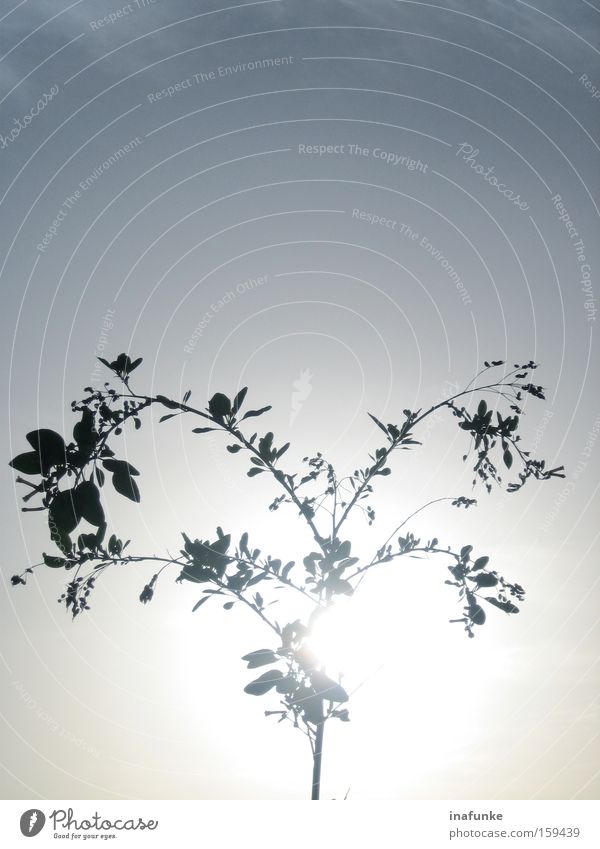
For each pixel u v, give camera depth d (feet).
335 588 9.09
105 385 8.15
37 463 7.00
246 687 8.38
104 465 7.14
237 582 9.21
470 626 9.25
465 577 9.36
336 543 9.34
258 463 9.37
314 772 9.38
